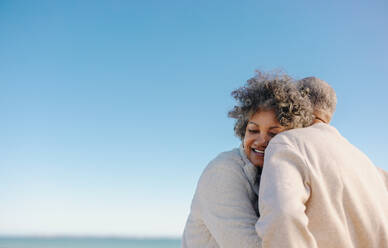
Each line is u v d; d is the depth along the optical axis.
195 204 1.83
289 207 1.14
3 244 87.81
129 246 97.75
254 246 1.41
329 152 1.36
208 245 1.76
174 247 95.31
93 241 106.25
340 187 1.28
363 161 1.49
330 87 1.88
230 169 1.71
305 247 1.13
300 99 1.73
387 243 1.30
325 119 1.81
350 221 1.28
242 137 1.96
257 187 1.76
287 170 1.26
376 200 1.38
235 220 1.53
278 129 1.73
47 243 98.56
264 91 1.77
